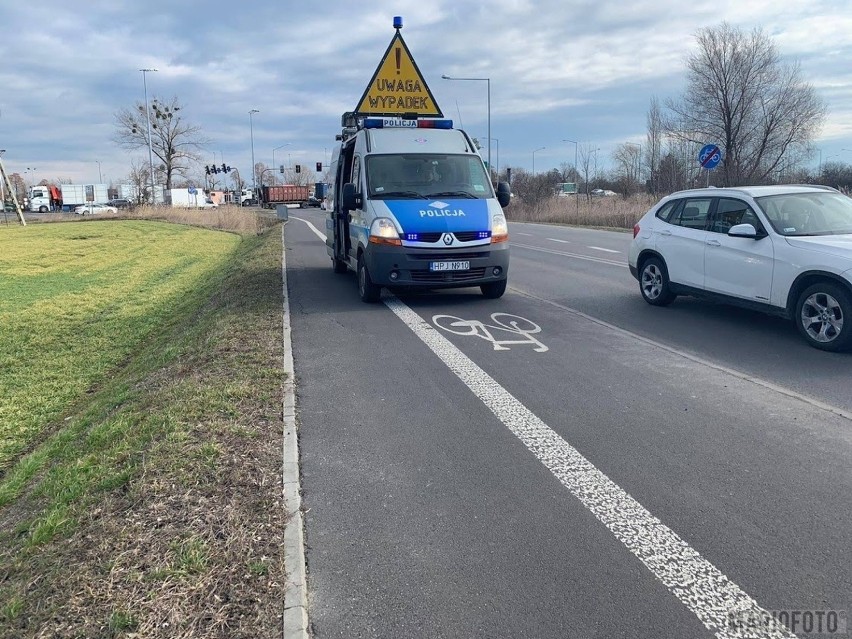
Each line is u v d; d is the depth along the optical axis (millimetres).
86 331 12586
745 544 3486
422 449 4777
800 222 7996
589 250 18859
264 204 80188
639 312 9656
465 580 3213
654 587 3141
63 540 3592
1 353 10969
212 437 4777
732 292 8492
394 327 8812
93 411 7199
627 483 4199
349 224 11766
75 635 2746
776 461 4477
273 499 3898
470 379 6422
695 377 6398
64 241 33625
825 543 3484
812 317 7445
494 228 10039
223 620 2846
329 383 6352
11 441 7223
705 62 36281
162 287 18109
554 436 4977
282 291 11711
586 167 48250
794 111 35562
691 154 38062
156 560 3221
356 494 4102
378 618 2947
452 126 11594
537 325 8836
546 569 3293
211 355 7273
